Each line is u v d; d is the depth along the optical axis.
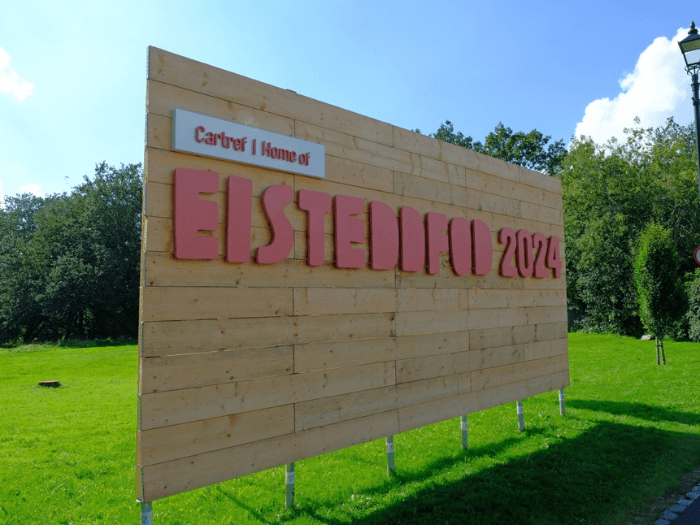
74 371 17.88
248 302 4.39
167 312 3.87
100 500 5.60
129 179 39.69
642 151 27.17
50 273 34.44
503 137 42.44
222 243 4.26
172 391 3.86
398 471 6.22
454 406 6.44
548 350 8.38
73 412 10.42
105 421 9.56
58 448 7.70
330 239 5.15
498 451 7.00
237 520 4.91
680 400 9.91
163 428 3.79
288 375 4.65
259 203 4.57
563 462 6.40
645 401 9.92
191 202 4.02
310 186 5.01
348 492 5.57
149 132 3.88
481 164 7.37
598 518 4.83
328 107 5.27
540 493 5.42
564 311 8.94
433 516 4.90
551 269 8.78
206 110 4.25
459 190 6.90
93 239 36.41
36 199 49.84
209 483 4.02
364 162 5.59
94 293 34.69
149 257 3.80
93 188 38.62
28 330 38.25
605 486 5.60
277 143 4.72
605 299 25.83
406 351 5.88
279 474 6.21
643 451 6.84
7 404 11.36
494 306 7.32
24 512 5.27
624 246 25.61
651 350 19.16
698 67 9.05
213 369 4.11
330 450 4.94
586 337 25.12
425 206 6.34
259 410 4.40
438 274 6.43
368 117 5.71
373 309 5.54
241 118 4.48
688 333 22.58
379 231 5.62
